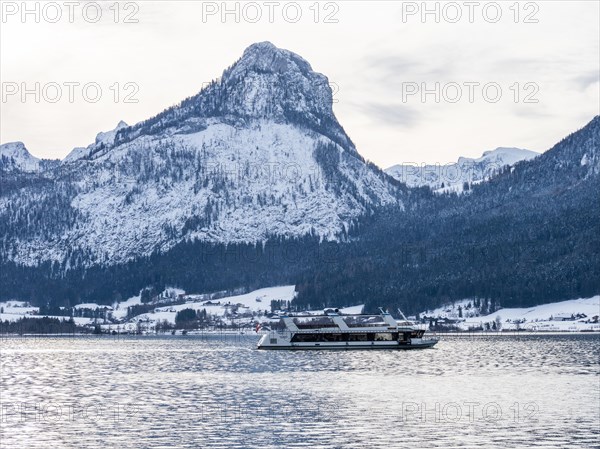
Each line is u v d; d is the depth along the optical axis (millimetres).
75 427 136625
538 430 132250
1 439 127688
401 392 176625
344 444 123438
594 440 125562
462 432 130875
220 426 136500
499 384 191250
